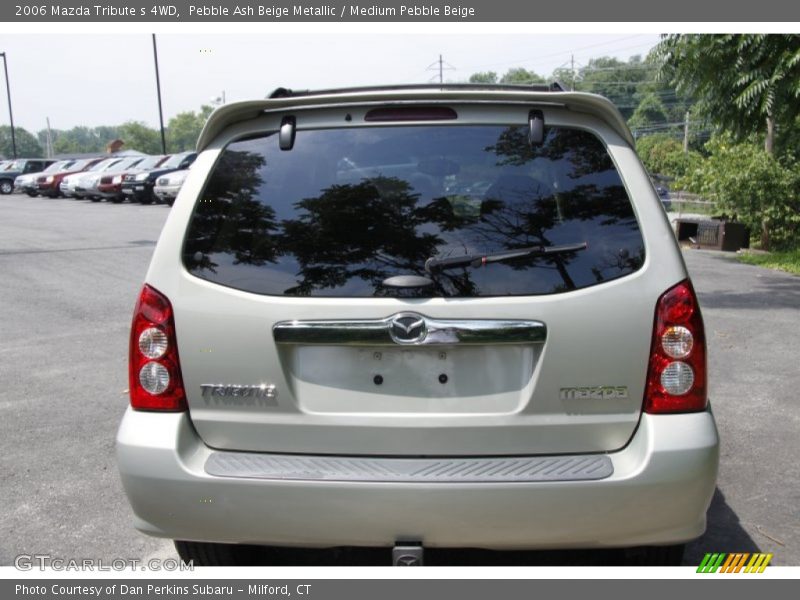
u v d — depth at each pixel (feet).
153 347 8.59
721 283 37.19
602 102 8.59
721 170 52.31
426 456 8.38
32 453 15.34
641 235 8.46
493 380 8.35
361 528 8.18
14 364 22.07
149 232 61.05
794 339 24.84
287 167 8.86
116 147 299.38
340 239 8.51
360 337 8.24
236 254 8.61
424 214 8.54
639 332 8.25
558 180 8.63
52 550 11.48
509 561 11.05
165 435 8.45
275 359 8.38
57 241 54.24
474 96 8.71
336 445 8.45
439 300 8.23
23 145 488.85
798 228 51.65
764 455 15.14
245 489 8.22
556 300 8.21
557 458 8.30
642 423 8.31
